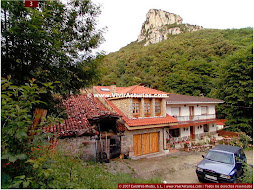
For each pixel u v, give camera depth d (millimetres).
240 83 21797
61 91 7969
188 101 19266
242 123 22125
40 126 4719
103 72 9891
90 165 9492
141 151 13984
